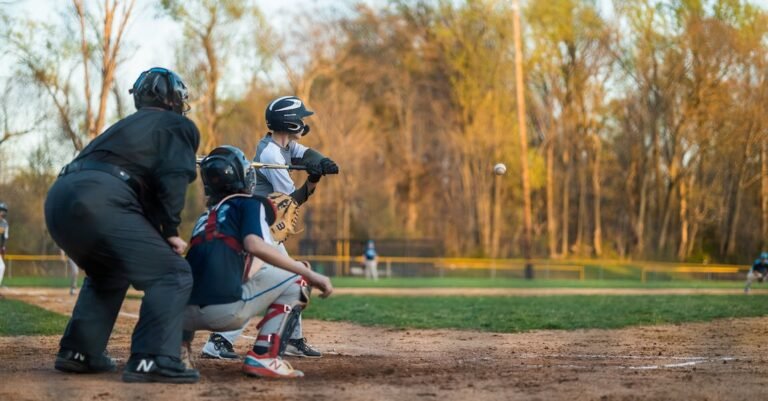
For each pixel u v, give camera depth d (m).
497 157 71.94
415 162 78.44
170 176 8.12
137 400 7.07
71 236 7.95
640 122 70.69
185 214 59.47
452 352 11.67
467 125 72.31
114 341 12.59
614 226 82.81
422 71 77.06
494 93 71.19
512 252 76.06
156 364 7.94
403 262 63.09
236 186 8.48
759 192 70.94
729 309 20.61
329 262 62.84
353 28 74.25
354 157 71.19
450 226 77.31
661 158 71.62
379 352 11.71
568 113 73.94
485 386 7.95
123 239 7.95
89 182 7.91
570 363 10.12
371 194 74.94
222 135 60.47
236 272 8.20
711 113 64.31
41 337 12.93
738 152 67.12
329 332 15.02
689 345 12.62
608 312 19.67
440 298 27.84
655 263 67.06
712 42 62.59
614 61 70.69
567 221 81.00
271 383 8.10
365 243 65.44
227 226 8.23
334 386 7.92
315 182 10.81
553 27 68.88
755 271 44.31
